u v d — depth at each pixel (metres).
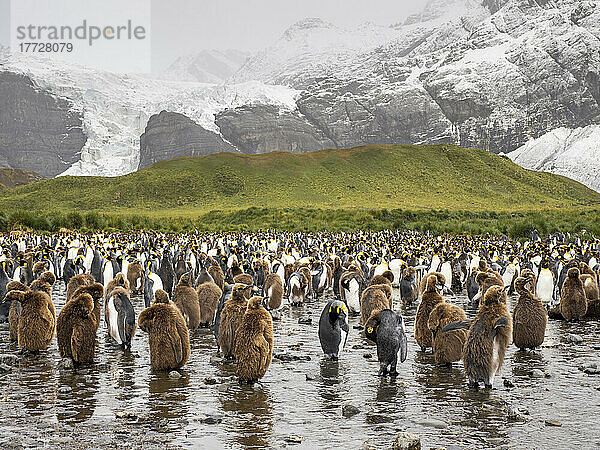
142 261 24.86
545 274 19.64
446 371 11.05
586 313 16.86
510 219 80.56
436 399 9.37
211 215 94.25
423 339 12.39
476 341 9.77
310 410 8.82
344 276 17.45
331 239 47.94
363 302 14.43
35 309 11.90
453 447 7.39
